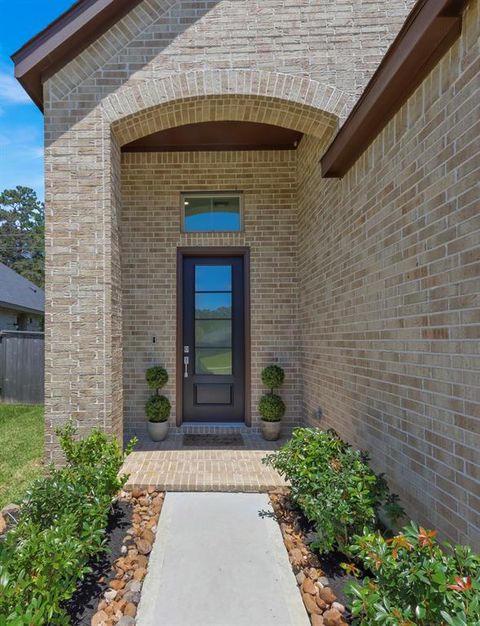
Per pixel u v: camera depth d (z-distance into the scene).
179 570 2.47
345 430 3.76
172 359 5.47
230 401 5.67
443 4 1.93
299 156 5.41
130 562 2.47
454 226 2.08
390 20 3.97
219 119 4.30
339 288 3.91
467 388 1.98
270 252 5.57
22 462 4.25
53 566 1.79
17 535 2.11
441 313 2.20
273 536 2.84
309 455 2.72
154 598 2.23
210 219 5.61
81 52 4.00
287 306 5.54
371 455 3.16
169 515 3.13
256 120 4.31
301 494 2.58
